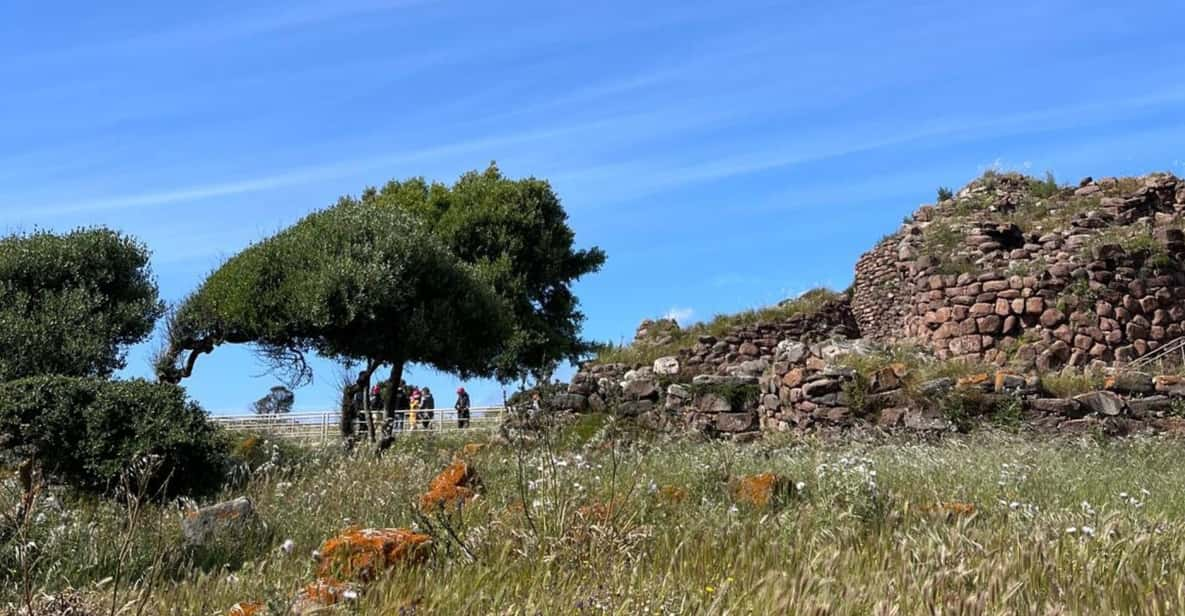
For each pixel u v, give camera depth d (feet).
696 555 20.08
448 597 17.06
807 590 16.63
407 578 18.78
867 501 23.50
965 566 17.49
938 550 18.39
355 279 69.51
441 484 29.60
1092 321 67.72
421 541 20.53
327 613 16.38
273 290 69.56
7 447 37.76
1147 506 27.09
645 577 18.40
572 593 17.01
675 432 51.75
